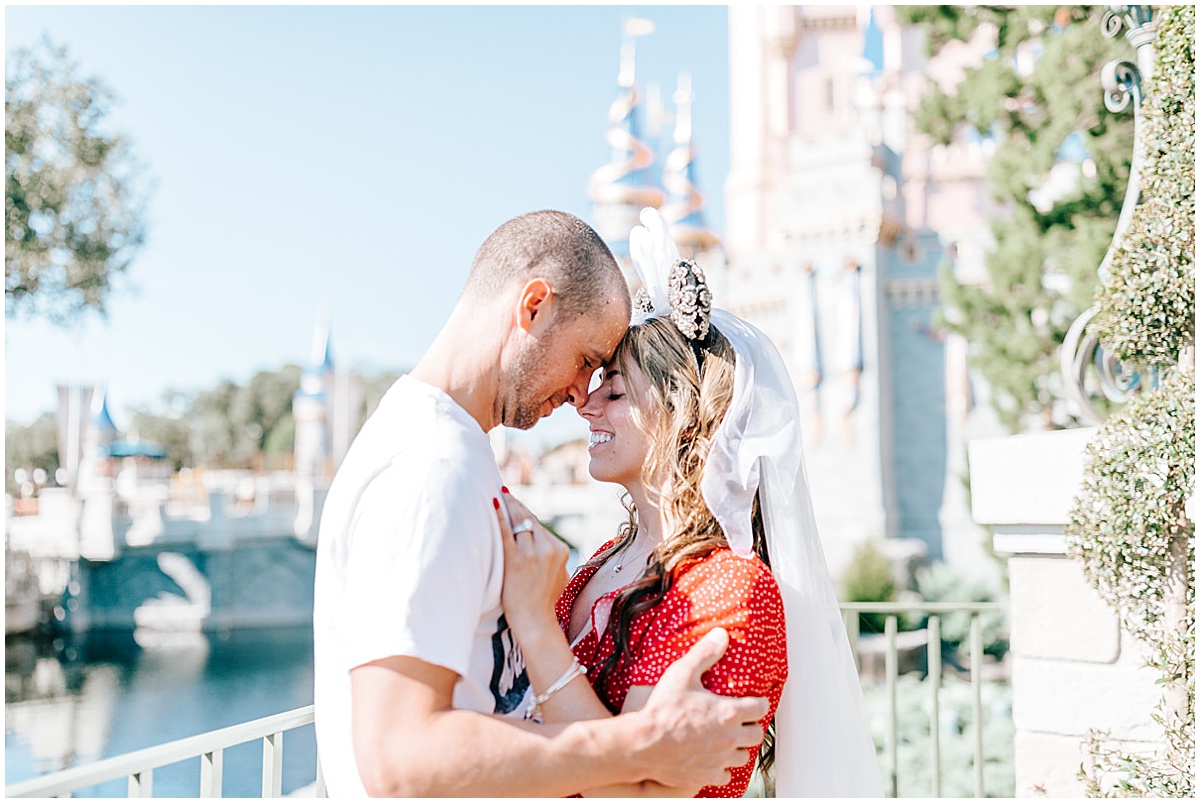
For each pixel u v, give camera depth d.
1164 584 2.88
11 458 43.22
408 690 1.47
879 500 29.33
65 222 21.28
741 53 43.50
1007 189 10.18
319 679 1.77
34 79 20.78
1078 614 3.22
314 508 39.81
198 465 66.44
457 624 1.53
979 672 3.59
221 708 25.52
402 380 1.83
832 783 2.00
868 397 29.91
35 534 37.59
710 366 2.04
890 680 3.67
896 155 32.31
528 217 1.89
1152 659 2.92
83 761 20.28
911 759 6.30
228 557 38.56
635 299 2.24
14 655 32.78
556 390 1.90
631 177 40.81
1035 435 3.25
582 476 39.78
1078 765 3.18
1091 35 9.26
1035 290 10.45
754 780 3.95
